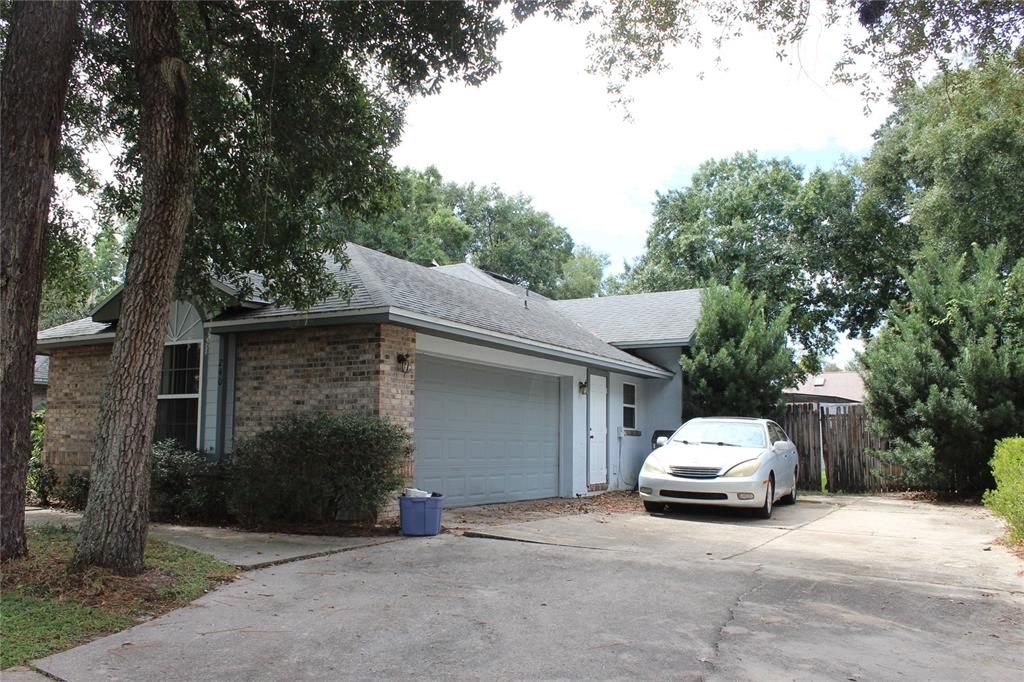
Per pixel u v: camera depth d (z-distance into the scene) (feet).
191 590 19.83
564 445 49.44
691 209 99.09
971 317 48.52
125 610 17.85
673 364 60.95
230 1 29.25
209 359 38.27
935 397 46.65
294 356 35.35
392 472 30.96
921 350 48.78
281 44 29.73
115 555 19.88
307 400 34.68
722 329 57.52
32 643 15.47
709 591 21.11
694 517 38.11
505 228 147.23
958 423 46.06
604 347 54.85
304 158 31.24
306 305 32.65
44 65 20.56
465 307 41.29
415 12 28.14
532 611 18.84
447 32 28.22
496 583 21.74
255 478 31.01
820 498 50.62
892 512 41.68
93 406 43.14
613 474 55.21
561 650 15.92
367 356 33.09
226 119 31.22
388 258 44.93
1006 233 65.21
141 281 20.47
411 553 25.96
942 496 49.37
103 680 13.84
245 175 31.73
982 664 15.42
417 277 43.62
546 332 47.32
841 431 56.13
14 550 20.71
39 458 47.52
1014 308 47.11
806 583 22.25
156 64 20.99
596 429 53.01
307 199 33.81
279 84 30.30
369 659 15.21
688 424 43.39
